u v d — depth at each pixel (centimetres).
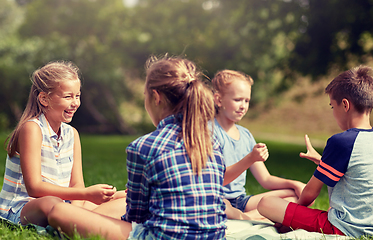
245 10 1005
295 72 1027
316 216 214
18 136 213
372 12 807
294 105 2459
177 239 160
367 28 854
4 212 215
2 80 1841
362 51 900
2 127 1909
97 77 1786
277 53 1129
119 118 2111
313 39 925
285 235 204
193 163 165
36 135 211
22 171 208
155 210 165
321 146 1409
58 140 229
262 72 1188
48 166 219
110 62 1780
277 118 2367
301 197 227
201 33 1176
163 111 181
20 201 215
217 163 175
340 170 203
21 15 2403
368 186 196
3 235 191
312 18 890
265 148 208
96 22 1638
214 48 1116
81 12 1647
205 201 165
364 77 211
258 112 2223
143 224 170
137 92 2111
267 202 230
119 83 2006
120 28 1636
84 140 1543
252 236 203
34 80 224
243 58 1103
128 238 170
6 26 2322
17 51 1880
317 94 1221
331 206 212
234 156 270
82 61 1788
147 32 1394
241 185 281
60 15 1653
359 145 201
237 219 252
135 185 170
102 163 738
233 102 267
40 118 219
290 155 1038
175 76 176
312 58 930
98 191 198
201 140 168
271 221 248
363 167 198
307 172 655
